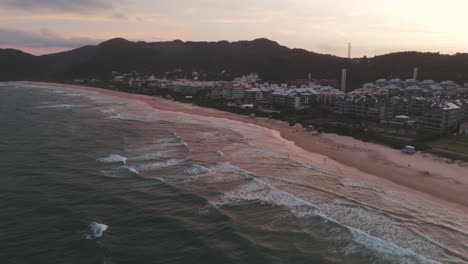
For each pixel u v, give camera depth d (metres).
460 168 55.12
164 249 30.19
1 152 58.59
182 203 39.12
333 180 48.22
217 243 31.23
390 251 30.03
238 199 40.38
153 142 67.56
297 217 36.19
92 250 29.47
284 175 49.59
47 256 28.58
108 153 58.78
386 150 67.50
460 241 32.31
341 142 74.81
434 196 43.69
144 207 37.94
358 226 34.66
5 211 36.34
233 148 64.62
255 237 32.41
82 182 44.97
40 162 53.34
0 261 27.73
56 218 35.03
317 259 29.16
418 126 90.62
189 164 52.81
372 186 46.47
